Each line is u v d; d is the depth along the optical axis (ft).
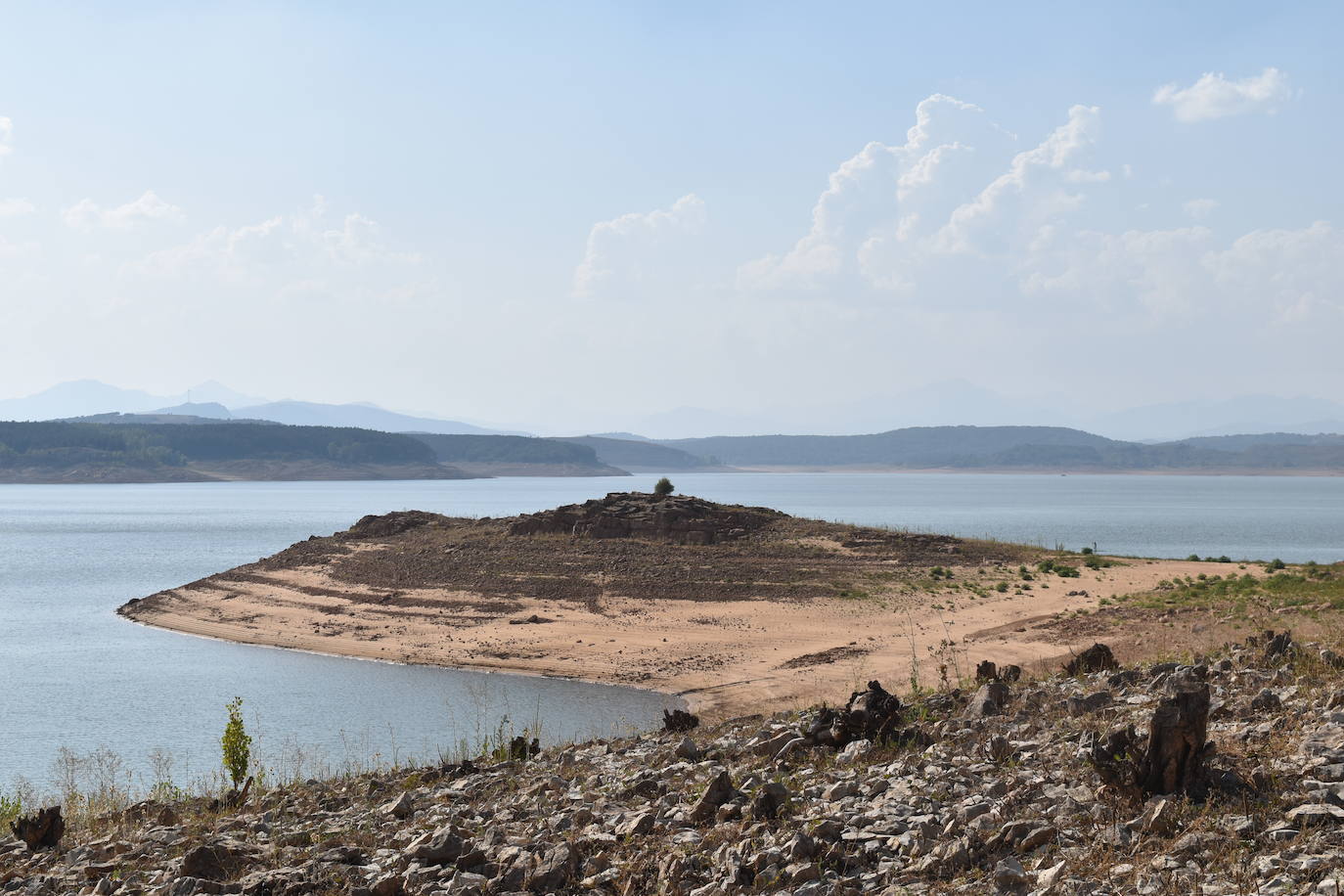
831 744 52.54
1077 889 28.63
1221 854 30.04
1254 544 503.61
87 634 232.12
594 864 37.06
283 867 40.27
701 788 46.62
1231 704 49.39
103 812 62.44
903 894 30.81
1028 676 74.54
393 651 196.24
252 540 536.83
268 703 156.66
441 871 37.50
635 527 270.87
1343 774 35.29
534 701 149.48
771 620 194.49
